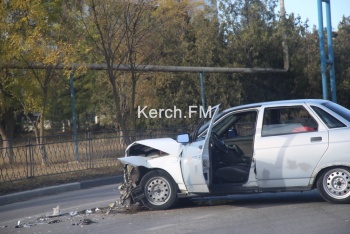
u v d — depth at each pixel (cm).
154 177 1024
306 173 976
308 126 995
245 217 934
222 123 1081
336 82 2914
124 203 1041
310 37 2852
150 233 855
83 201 1246
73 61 1719
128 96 2433
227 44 2631
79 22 1797
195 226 885
